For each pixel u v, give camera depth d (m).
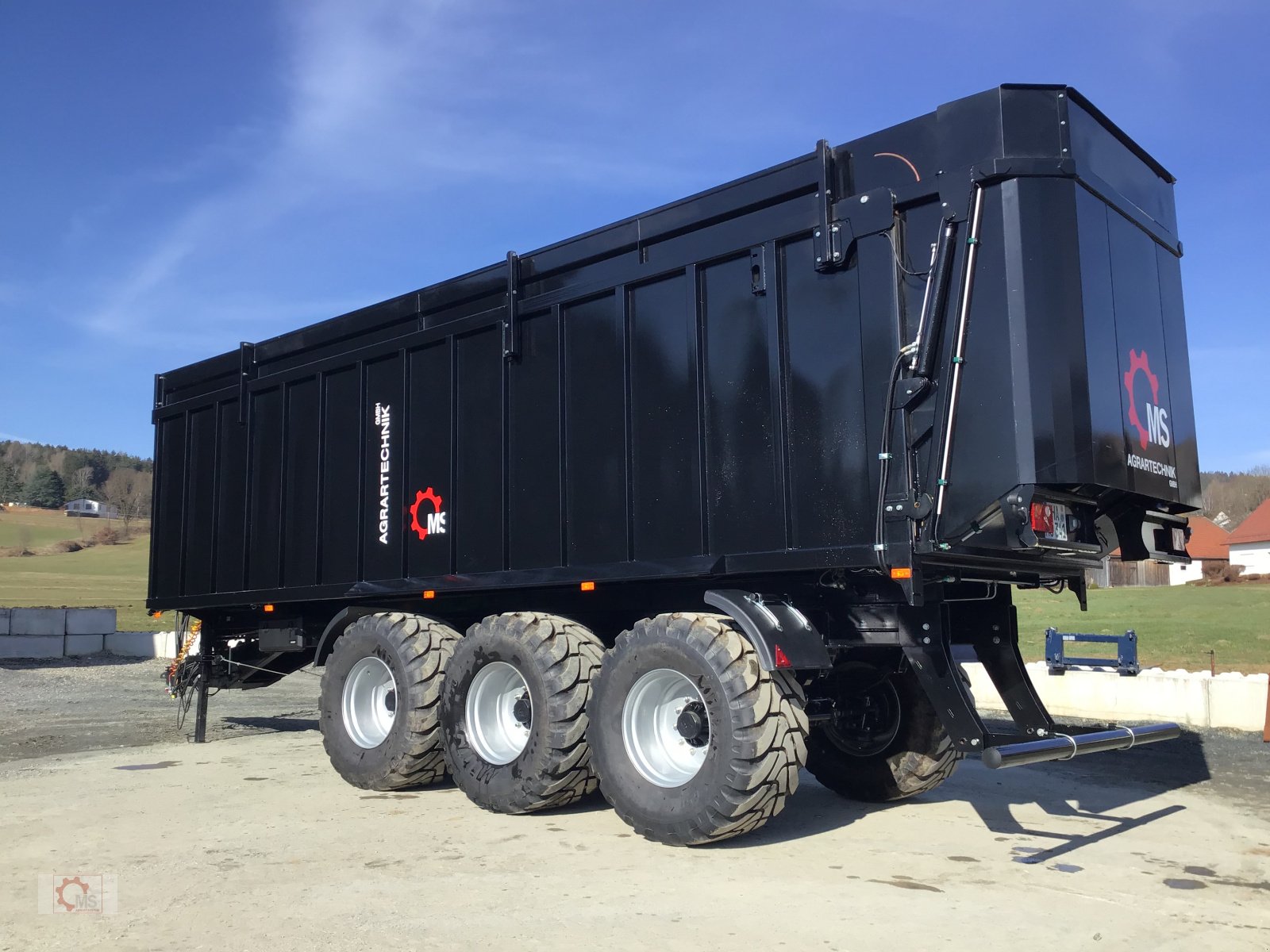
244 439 8.56
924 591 4.70
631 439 5.64
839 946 3.52
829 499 4.77
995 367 4.41
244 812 5.93
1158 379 5.16
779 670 4.72
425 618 6.82
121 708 11.93
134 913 3.97
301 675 16.80
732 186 5.27
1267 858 4.76
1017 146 4.50
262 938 3.66
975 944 3.54
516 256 6.35
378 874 4.49
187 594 9.01
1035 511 4.32
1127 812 5.84
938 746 5.89
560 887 4.26
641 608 5.88
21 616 18.34
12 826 5.55
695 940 3.58
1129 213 5.09
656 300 5.62
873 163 4.85
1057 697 9.64
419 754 6.42
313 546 7.74
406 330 7.18
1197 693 8.84
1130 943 3.54
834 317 4.84
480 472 6.50
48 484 111.69
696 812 4.76
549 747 5.50
